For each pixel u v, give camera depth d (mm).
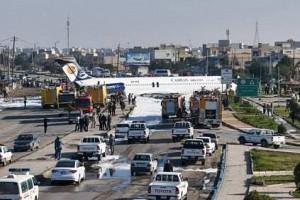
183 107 133375
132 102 169000
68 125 120750
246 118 132875
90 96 142125
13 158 75938
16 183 41969
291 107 139875
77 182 58281
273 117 139125
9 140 98375
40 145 89750
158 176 49406
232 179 58625
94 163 72875
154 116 136750
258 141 92312
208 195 52562
